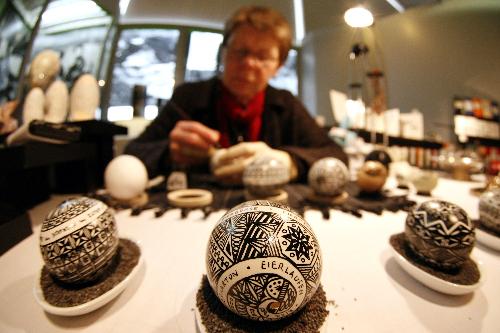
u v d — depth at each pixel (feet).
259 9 2.81
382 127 3.52
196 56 5.67
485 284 1.12
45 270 1.07
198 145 2.58
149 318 0.92
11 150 1.55
